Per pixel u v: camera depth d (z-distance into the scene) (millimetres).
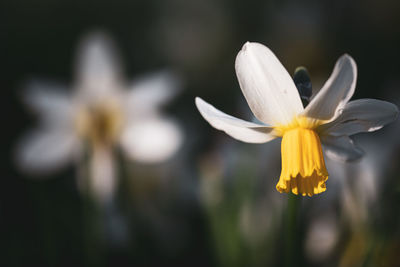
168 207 494
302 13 944
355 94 834
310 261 425
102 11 889
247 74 308
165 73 483
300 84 315
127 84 865
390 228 381
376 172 409
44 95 472
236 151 429
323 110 308
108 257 455
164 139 466
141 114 473
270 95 310
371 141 441
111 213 456
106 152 467
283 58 903
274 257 408
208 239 439
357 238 403
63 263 426
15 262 419
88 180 412
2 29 796
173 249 477
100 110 471
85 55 472
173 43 946
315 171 312
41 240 423
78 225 430
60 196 445
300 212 413
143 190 486
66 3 852
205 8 995
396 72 884
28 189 501
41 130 471
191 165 513
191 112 742
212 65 950
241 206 408
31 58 793
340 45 928
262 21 992
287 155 310
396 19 964
